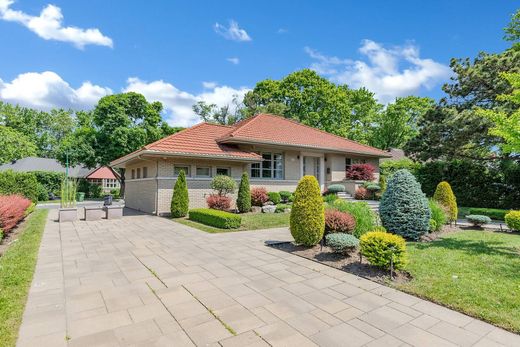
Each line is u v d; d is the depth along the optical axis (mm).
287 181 17312
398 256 5031
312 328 3338
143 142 28562
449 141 15320
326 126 32531
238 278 5039
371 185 18500
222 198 12906
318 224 6809
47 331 3203
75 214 11781
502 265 5578
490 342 3076
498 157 16078
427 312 3779
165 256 6453
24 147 28688
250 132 16391
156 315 3619
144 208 15117
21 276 4828
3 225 7691
